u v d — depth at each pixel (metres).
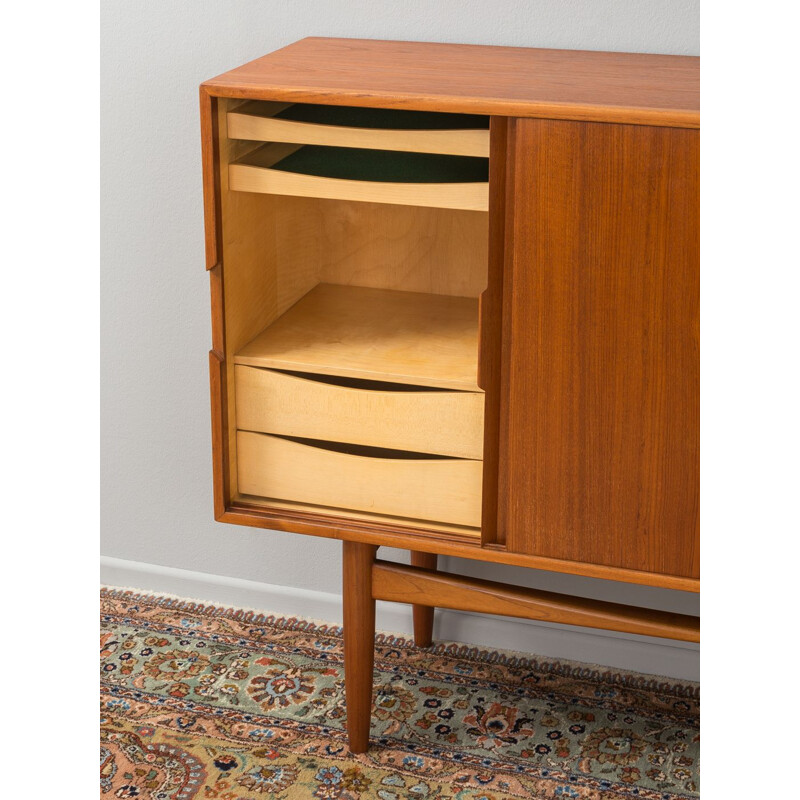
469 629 1.96
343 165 1.45
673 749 1.68
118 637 1.98
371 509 1.49
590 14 1.57
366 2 1.65
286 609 2.06
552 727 1.74
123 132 1.82
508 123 1.25
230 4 1.70
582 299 1.28
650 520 1.35
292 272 1.64
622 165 1.21
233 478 1.53
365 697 1.64
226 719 1.76
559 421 1.34
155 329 1.94
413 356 1.47
